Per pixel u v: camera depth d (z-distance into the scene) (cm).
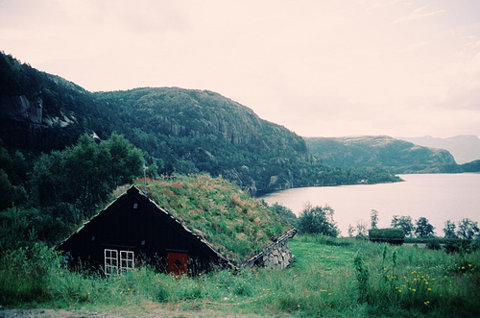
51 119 11938
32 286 703
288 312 660
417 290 695
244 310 670
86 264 1435
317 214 6334
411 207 18488
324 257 2117
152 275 958
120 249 1392
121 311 629
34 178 5112
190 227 1279
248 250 1343
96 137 13912
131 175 6050
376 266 1197
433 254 1917
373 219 12175
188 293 784
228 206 1684
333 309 663
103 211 1418
